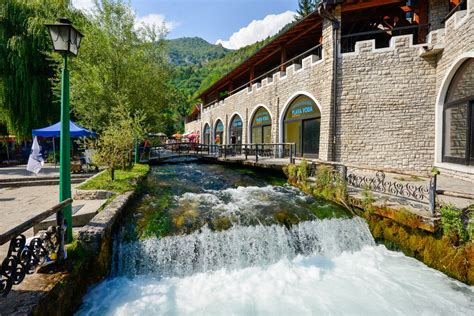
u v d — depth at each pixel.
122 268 4.54
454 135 8.23
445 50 8.42
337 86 10.03
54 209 3.18
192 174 11.41
